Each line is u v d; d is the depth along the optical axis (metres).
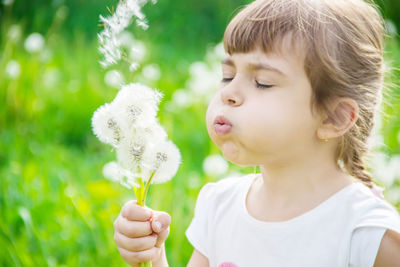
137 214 1.24
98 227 1.92
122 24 1.19
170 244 2.00
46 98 3.36
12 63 3.01
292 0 1.23
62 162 2.72
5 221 1.94
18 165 2.43
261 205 1.29
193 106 2.91
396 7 4.52
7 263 1.76
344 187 1.25
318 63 1.20
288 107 1.20
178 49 4.67
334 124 1.22
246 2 4.96
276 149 1.21
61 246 1.88
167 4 5.27
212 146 2.10
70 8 5.17
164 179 1.21
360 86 1.24
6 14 3.92
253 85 1.21
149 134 1.20
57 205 2.07
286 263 1.24
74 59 4.05
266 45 1.20
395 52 2.76
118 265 1.79
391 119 2.33
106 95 3.28
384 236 1.20
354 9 1.26
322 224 1.23
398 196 1.80
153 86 2.82
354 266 1.21
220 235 1.33
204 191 1.40
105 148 3.04
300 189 1.25
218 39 5.10
